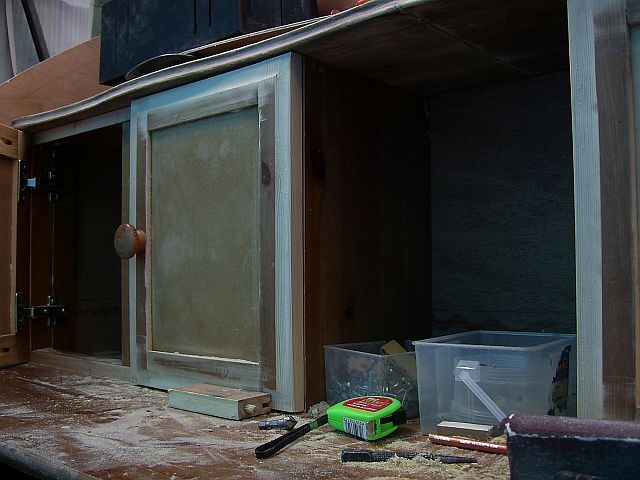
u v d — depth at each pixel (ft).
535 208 4.65
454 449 3.10
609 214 2.76
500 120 4.82
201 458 2.98
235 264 4.22
